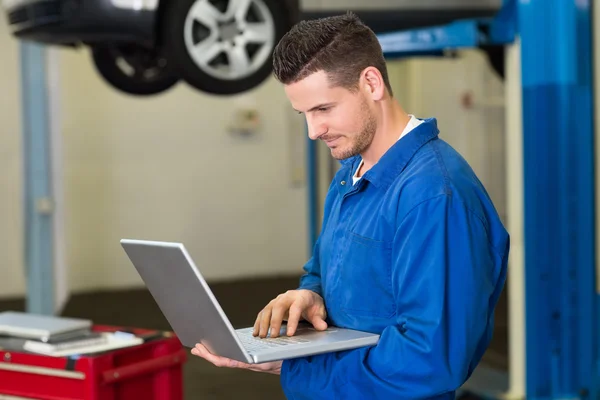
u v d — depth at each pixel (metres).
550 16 3.96
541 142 3.99
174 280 1.66
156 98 8.52
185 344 1.89
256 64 4.61
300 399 1.76
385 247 1.69
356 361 1.65
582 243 4.02
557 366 4.04
